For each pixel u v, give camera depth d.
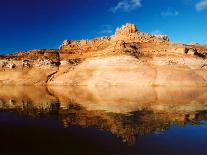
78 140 22.50
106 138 23.11
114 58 118.12
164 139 22.69
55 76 124.50
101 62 120.19
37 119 32.28
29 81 122.38
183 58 113.00
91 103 48.19
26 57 142.75
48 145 21.11
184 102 47.56
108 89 84.44
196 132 25.03
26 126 28.06
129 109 40.31
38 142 21.91
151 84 101.62
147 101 49.97
